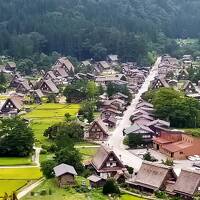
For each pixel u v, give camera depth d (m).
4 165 140.25
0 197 110.56
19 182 123.94
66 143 151.75
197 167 144.00
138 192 118.88
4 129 151.75
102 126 176.62
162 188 118.81
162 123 182.00
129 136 166.88
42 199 109.88
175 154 154.50
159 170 121.12
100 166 130.50
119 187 122.25
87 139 173.25
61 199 109.62
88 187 119.38
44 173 126.69
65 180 119.81
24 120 184.00
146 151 160.75
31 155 151.25
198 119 195.75
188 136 163.50
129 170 132.38
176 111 194.25
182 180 117.44
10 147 150.00
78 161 131.75
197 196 114.88
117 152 158.62
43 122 193.00
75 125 171.75
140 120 188.75
